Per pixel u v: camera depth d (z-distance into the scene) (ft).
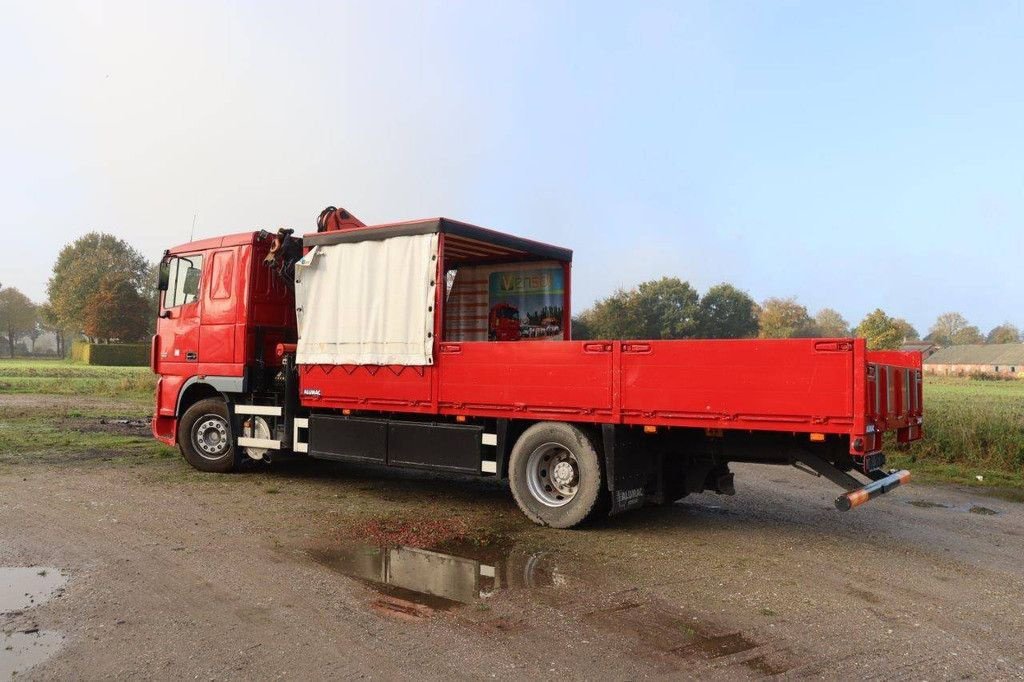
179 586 16.30
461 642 13.39
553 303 31.76
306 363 28.48
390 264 26.37
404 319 25.77
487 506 26.32
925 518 25.81
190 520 22.86
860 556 20.20
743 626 14.53
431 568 18.22
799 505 27.94
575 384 22.13
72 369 178.29
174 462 34.78
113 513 23.57
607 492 22.48
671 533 22.61
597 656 12.88
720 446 21.67
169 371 34.22
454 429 24.84
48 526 21.63
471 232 26.61
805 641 13.79
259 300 32.01
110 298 289.94
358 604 15.38
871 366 18.61
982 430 40.75
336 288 27.86
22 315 459.32
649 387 20.76
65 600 15.25
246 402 32.22
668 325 193.36
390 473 33.65
